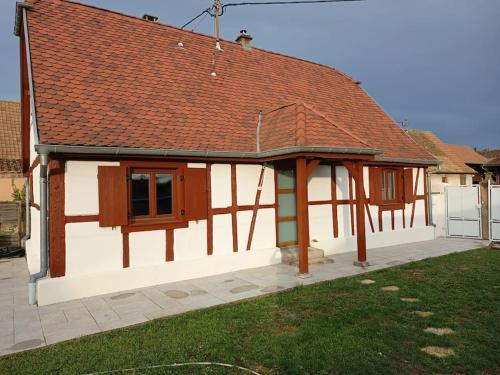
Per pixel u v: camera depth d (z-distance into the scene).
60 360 4.20
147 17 11.70
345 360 4.01
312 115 8.30
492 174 28.17
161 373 3.84
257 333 4.81
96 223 6.70
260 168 8.89
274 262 8.95
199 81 9.53
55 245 6.35
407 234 11.97
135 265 7.11
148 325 5.21
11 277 8.35
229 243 8.38
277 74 11.97
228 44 11.84
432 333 4.67
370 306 5.72
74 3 9.27
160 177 7.55
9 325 5.30
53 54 7.62
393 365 3.90
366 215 11.08
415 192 12.52
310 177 10.00
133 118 7.37
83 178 6.58
